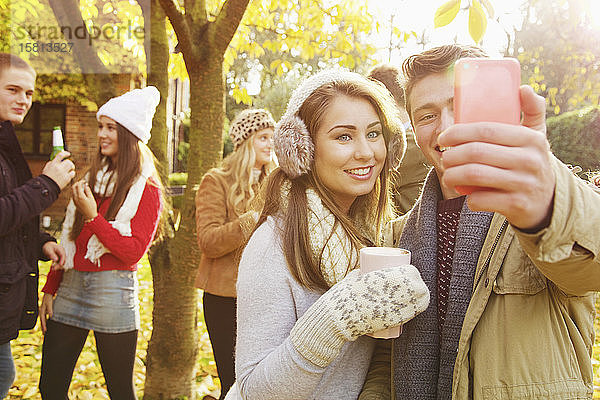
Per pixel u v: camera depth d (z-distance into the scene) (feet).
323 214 4.10
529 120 2.39
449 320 3.85
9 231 7.37
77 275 8.54
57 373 8.63
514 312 3.45
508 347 3.43
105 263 8.48
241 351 3.87
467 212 3.95
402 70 4.45
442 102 4.12
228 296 9.21
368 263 3.60
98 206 8.75
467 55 4.09
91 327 8.48
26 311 8.13
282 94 63.57
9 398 11.35
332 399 4.16
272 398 3.49
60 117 39.58
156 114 10.59
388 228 4.92
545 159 2.11
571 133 36.45
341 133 4.08
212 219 9.21
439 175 4.41
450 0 4.09
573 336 3.52
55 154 7.99
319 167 4.19
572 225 2.35
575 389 3.34
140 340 15.05
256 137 9.45
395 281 3.38
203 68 10.21
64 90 35.50
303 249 3.98
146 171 8.93
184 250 10.39
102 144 8.86
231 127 9.78
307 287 3.93
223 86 10.47
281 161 4.17
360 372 4.35
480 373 3.47
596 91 23.09
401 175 7.52
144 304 18.88
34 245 8.16
